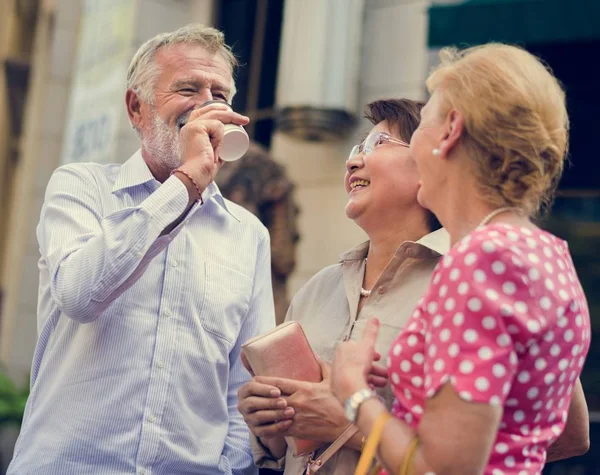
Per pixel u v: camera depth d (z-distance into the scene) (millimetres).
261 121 6926
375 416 1648
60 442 2330
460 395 1503
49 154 9102
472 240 1600
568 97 5172
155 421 2379
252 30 7145
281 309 6336
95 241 2260
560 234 5844
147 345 2416
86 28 8242
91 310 2254
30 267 8891
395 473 1572
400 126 2385
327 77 6426
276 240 6375
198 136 2371
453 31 5164
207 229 2631
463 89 1711
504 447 1615
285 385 2080
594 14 4848
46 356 2449
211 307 2518
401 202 2334
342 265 2490
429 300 1632
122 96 7379
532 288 1569
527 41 5000
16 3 9914
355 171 2424
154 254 2307
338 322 2348
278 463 2424
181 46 2629
